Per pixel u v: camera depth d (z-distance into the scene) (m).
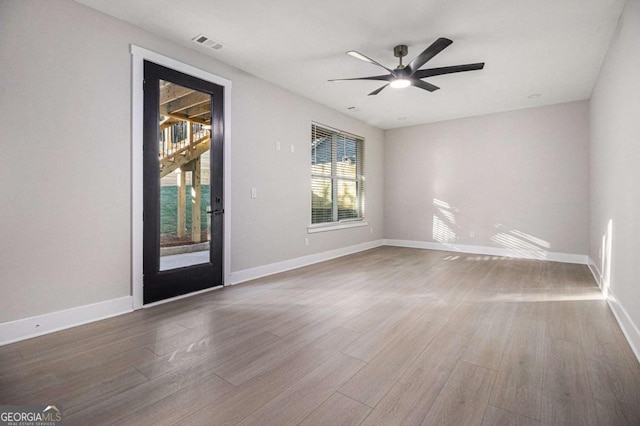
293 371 1.75
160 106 2.92
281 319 2.53
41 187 2.24
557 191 4.92
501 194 5.41
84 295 2.45
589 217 4.61
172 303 2.92
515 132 5.27
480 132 5.60
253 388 1.59
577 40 2.95
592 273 4.09
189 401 1.49
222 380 1.67
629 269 2.23
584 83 4.02
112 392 1.56
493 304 2.89
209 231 3.37
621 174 2.53
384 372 1.74
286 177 4.32
